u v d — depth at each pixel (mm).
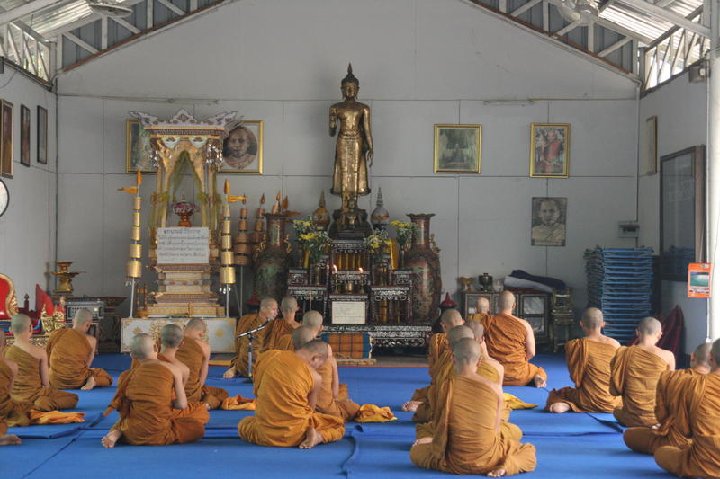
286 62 16984
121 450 7574
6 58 14273
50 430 8391
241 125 16969
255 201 16938
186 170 16672
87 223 16844
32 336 12734
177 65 16922
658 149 15789
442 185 17016
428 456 6914
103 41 16875
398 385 11875
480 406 6738
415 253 16016
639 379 8625
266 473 6766
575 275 16969
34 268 15586
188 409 8195
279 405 7754
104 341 16031
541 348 16766
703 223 13547
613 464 7234
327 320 15188
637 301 15469
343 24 17000
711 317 12695
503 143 17016
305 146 16984
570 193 16969
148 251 16703
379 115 17016
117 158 16875
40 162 15906
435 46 17016
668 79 15273
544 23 16938
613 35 16938
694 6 14484
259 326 11945
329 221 16578
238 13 16984
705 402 6570
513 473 6809
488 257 16984
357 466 7023
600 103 16969
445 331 9102
